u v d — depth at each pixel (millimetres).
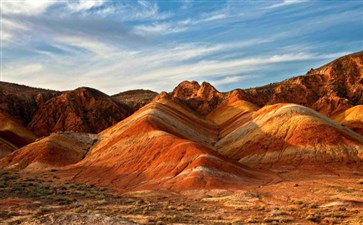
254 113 111062
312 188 47531
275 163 72438
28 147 87375
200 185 49906
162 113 102438
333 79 186000
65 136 96250
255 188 48719
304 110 88688
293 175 61281
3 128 129875
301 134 77750
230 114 152125
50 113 159125
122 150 76250
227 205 38469
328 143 73688
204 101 192000
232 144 92938
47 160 81438
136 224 23453
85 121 157625
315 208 35562
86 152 90750
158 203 39406
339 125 86125
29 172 75062
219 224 27359
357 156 69125
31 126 154250
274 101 178250
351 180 54844
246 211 34812
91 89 181250
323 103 162250
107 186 58000
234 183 51438
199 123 132375
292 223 29094
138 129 82438
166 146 68312
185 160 59625
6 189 41594
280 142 79250
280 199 41250
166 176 56969
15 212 29562
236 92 175500
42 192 42156
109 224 22656
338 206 36156
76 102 167750
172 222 27547
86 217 23594
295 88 184750
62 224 22562
